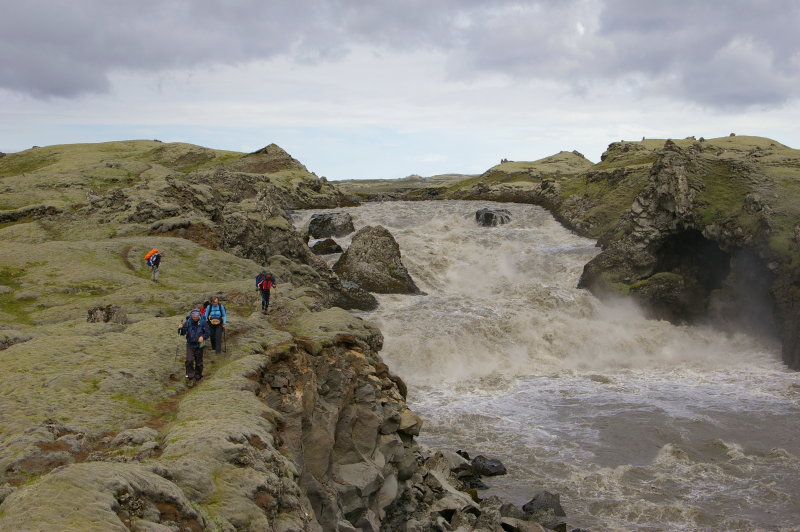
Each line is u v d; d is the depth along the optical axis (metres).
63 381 20.02
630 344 60.09
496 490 32.19
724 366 56.00
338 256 82.56
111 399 19.41
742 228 64.44
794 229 60.28
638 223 74.56
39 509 10.36
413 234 94.62
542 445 38.12
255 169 149.75
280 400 21.61
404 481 27.08
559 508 29.52
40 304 35.16
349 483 22.88
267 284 31.11
